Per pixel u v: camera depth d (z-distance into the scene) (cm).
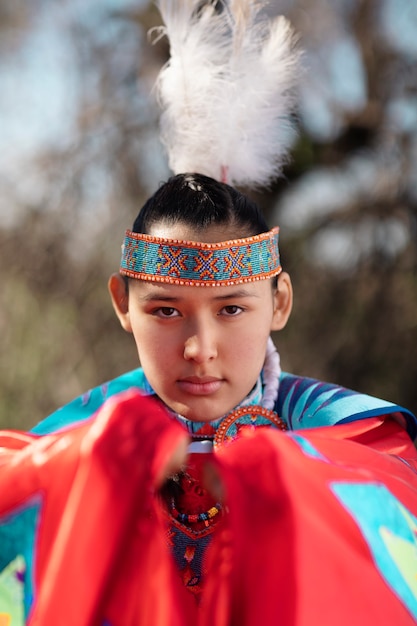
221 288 193
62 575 150
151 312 198
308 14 677
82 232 746
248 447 157
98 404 241
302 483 158
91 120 740
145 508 155
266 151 253
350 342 709
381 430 217
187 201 200
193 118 248
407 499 182
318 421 212
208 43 247
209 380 195
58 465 166
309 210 729
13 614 165
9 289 733
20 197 743
